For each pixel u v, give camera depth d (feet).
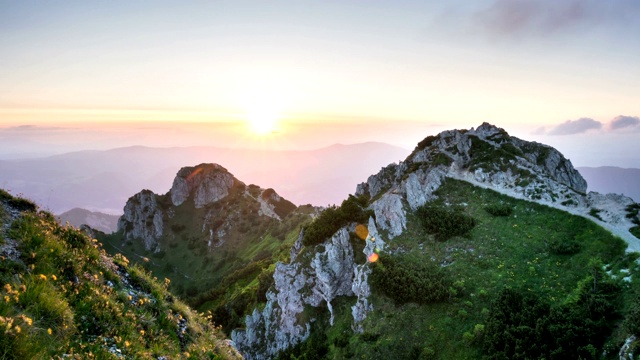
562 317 132.46
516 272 172.76
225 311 315.58
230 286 401.49
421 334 158.71
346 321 196.85
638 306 119.03
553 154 300.20
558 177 289.53
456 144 301.43
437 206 236.02
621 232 172.14
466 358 138.82
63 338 37.24
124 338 44.65
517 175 245.65
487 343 137.08
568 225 193.36
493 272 176.24
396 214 224.33
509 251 187.42
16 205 58.13
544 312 140.77
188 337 57.72
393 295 177.99
